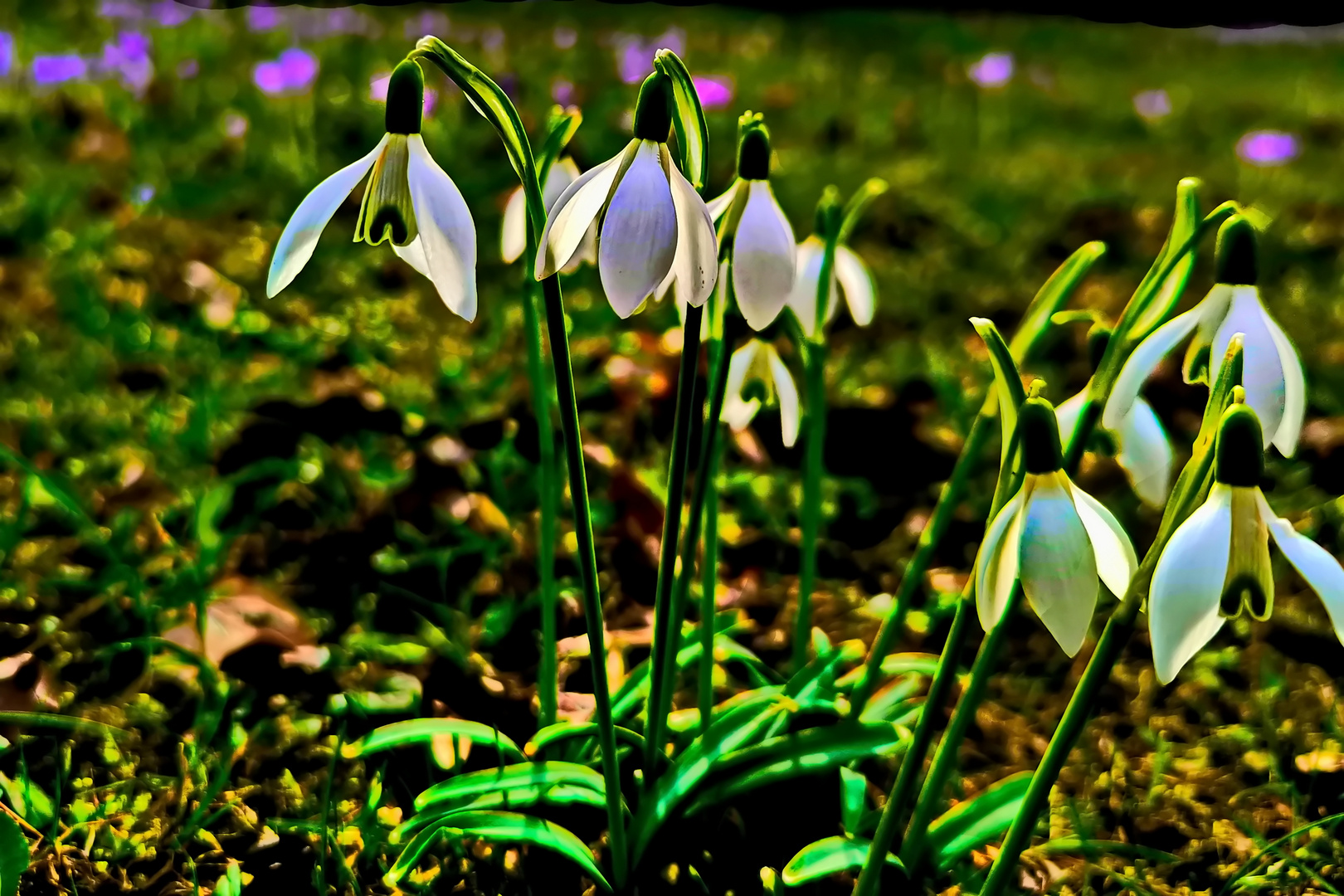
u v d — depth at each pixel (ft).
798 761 1.47
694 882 1.53
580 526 1.36
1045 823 1.64
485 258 3.45
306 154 4.26
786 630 1.88
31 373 2.52
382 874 1.54
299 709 1.69
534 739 1.52
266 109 4.81
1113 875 1.56
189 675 1.73
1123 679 1.86
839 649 1.57
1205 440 1.25
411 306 2.96
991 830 1.47
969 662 1.88
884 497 2.27
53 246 3.22
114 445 2.25
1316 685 1.84
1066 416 1.43
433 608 1.84
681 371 1.36
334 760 1.52
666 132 1.29
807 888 1.50
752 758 1.47
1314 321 3.35
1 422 2.31
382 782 1.62
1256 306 1.30
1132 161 5.50
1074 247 3.96
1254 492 1.22
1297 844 1.62
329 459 2.09
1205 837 1.64
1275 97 7.58
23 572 1.87
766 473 2.31
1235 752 1.75
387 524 1.86
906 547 2.16
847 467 2.30
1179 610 1.22
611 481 1.90
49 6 6.77
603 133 4.84
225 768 1.59
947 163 5.15
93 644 1.77
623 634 1.75
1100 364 1.32
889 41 9.35
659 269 1.27
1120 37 10.74
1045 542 1.24
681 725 1.59
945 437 2.45
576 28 7.53
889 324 3.16
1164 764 1.73
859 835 1.48
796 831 1.57
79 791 1.60
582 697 1.62
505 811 1.48
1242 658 1.88
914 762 1.35
